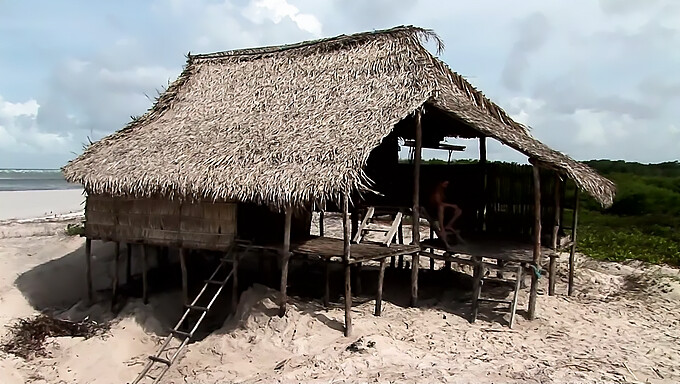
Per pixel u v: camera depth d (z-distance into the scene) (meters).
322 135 12.29
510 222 15.93
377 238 19.95
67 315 14.12
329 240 14.21
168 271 17.05
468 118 12.73
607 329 12.25
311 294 14.02
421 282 15.57
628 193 31.92
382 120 12.07
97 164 14.38
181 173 12.59
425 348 10.58
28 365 10.85
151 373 10.52
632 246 21.61
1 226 27.25
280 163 11.80
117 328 12.69
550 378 9.14
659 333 12.21
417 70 13.66
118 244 14.38
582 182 12.34
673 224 26.78
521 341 11.14
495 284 15.24
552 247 14.08
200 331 12.93
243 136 13.40
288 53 16.33
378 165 17.58
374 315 12.52
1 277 16.34
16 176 107.25
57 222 29.42
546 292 15.02
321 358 9.87
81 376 10.53
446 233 15.53
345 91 13.88
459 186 16.72
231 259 12.76
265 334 11.40
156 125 15.70
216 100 15.87
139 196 13.34
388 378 8.91
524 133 16.23
